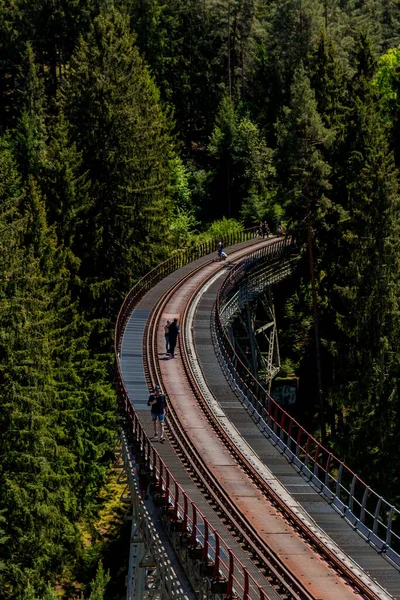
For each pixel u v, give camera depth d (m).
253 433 38.50
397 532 51.62
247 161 109.81
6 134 87.00
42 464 42.22
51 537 43.12
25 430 41.88
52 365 47.84
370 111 69.44
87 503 51.31
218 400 42.75
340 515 30.53
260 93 127.06
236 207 110.88
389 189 58.06
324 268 67.19
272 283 77.31
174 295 66.88
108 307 63.16
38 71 103.25
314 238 66.38
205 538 24.95
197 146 124.81
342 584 25.03
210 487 31.80
